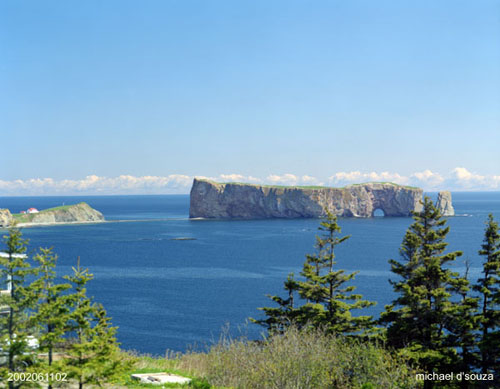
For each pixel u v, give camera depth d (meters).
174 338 67.75
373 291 100.69
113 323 76.44
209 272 134.88
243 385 23.12
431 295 38.69
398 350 35.50
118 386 22.50
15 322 17.97
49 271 18.89
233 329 72.94
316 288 43.31
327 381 24.77
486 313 38.19
